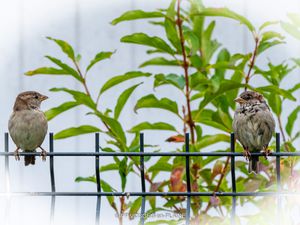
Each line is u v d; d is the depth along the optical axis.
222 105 10.36
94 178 9.54
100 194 7.90
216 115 9.99
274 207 9.41
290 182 9.47
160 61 10.16
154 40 9.84
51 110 9.78
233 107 10.66
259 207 9.53
